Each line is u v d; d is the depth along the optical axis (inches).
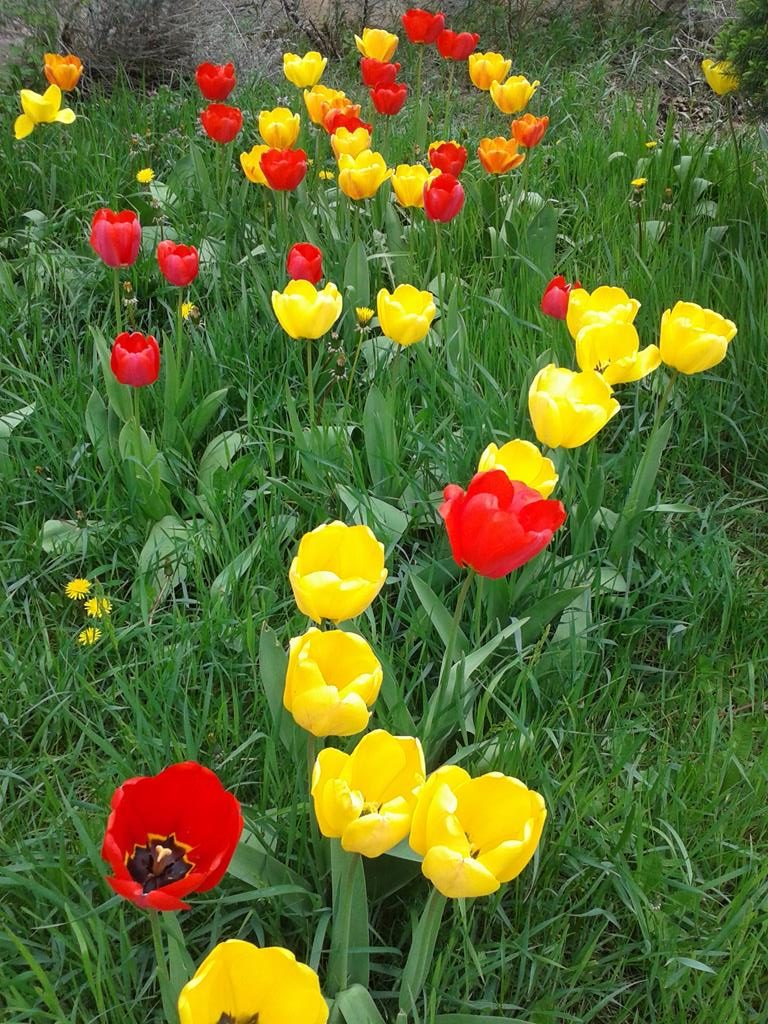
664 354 57.9
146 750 49.5
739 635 61.2
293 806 45.9
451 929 46.4
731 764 53.9
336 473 64.7
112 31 140.1
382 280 90.6
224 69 89.5
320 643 37.8
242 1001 32.4
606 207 100.2
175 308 86.5
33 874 46.2
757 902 48.8
